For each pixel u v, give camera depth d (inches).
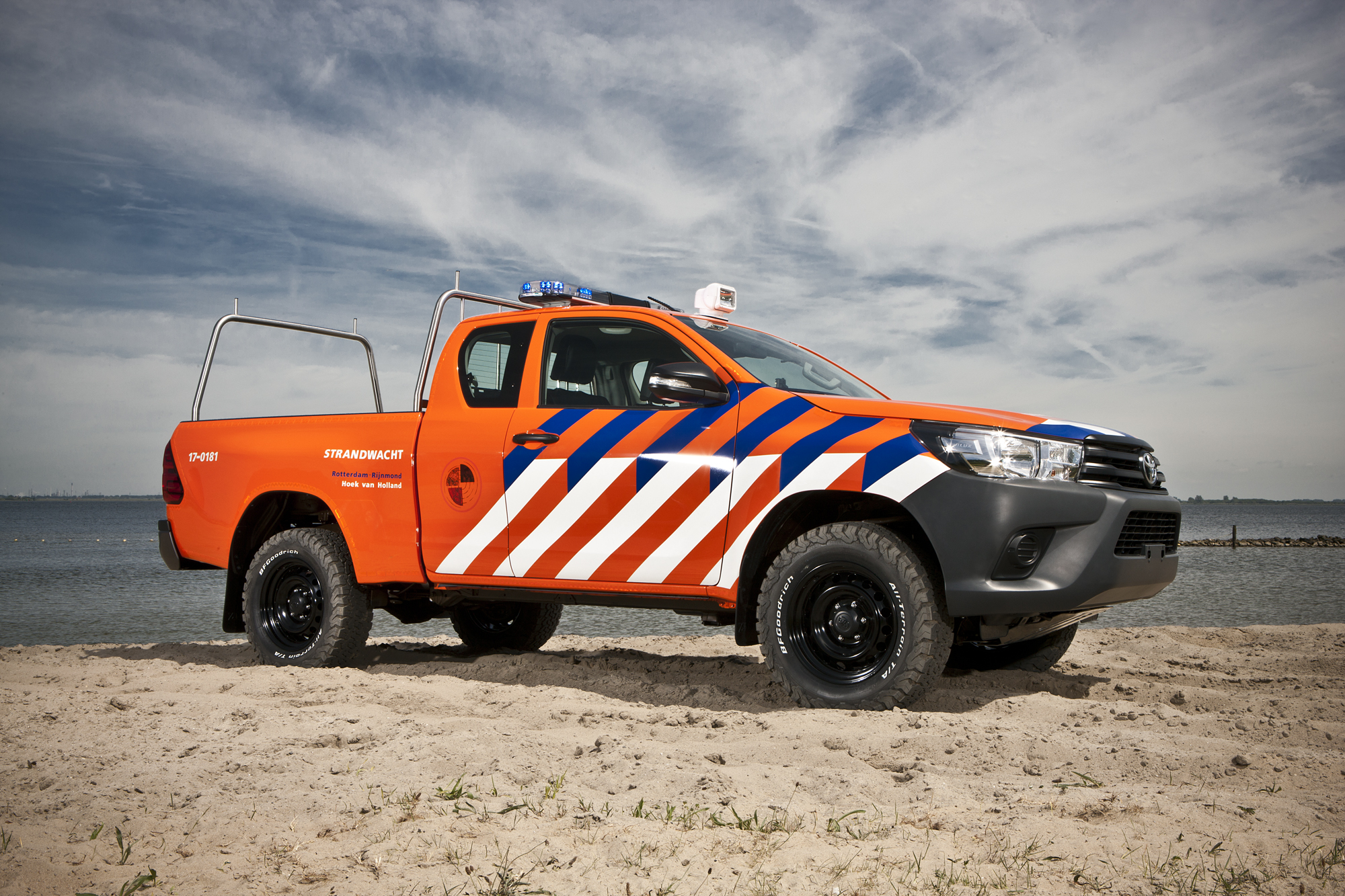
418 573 196.2
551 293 201.9
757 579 171.2
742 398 168.7
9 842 89.9
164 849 89.6
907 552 151.2
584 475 177.3
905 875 82.5
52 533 4148.6
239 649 255.3
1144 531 159.6
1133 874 82.3
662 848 88.9
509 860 85.7
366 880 81.5
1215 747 127.7
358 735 134.6
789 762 124.1
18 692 171.0
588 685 186.1
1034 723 144.2
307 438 212.5
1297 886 78.8
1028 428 153.3
